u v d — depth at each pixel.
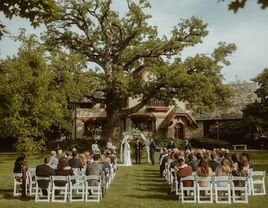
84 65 36.47
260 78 46.47
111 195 16.33
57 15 10.55
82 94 37.41
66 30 43.84
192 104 40.91
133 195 16.31
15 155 39.69
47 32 43.53
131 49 43.22
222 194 15.85
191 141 50.53
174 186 17.09
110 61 45.00
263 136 47.97
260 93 46.66
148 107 51.66
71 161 18.27
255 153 39.81
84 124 52.34
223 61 40.66
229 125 51.44
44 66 17.97
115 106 43.00
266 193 16.08
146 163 31.62
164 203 14.27
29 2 10.09
